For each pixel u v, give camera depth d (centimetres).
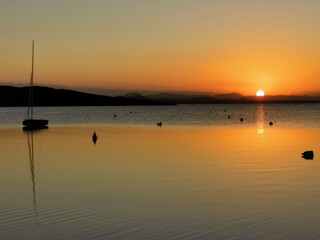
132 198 2038
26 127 8388
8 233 1522
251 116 14512
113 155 3766
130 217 1705
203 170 2861
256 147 4388
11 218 1709
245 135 6200
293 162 3228
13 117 14712
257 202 1944
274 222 1627
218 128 8069
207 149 4197
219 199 2006
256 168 2938
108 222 1639
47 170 2962
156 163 3219
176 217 1700
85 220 1669
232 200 1986
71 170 2944
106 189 2264
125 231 1529
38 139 5759
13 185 2427
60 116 15550
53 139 5725
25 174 2811
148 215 1731
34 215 1750
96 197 2070
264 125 9088
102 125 9475
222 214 1741
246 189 2231
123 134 6525
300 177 2584
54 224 1622
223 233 1500
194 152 3938
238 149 4184
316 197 2041
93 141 5294
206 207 1855
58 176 2711
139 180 2514
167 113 18488
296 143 4862
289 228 1552
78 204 1928
